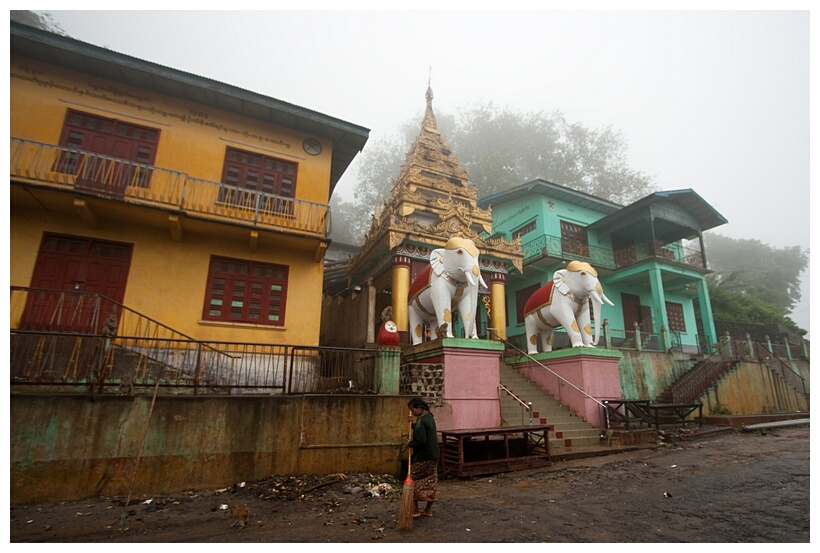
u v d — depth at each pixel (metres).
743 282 38.16
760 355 19.44
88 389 7.10
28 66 9.73
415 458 5.50
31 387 6.80
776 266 42.75
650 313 22.80
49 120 9.66
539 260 20.38
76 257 9.43
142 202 9.34
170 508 5.77
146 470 6.38
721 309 27.66
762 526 4.97
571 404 12.06
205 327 10.02
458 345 10.02
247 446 6.95
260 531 4.96
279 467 7.07
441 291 11.13
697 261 24.22
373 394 8.08
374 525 5.14
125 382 6.97
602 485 7.06
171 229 9.94
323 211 11.60
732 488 6.66
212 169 10.90
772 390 18.64
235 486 6.64
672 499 6.14
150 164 10.30
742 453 9.59
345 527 5.08
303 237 10.67
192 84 10.42
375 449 7.79
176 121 10.82
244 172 11.27
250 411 7.08
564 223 22.20
